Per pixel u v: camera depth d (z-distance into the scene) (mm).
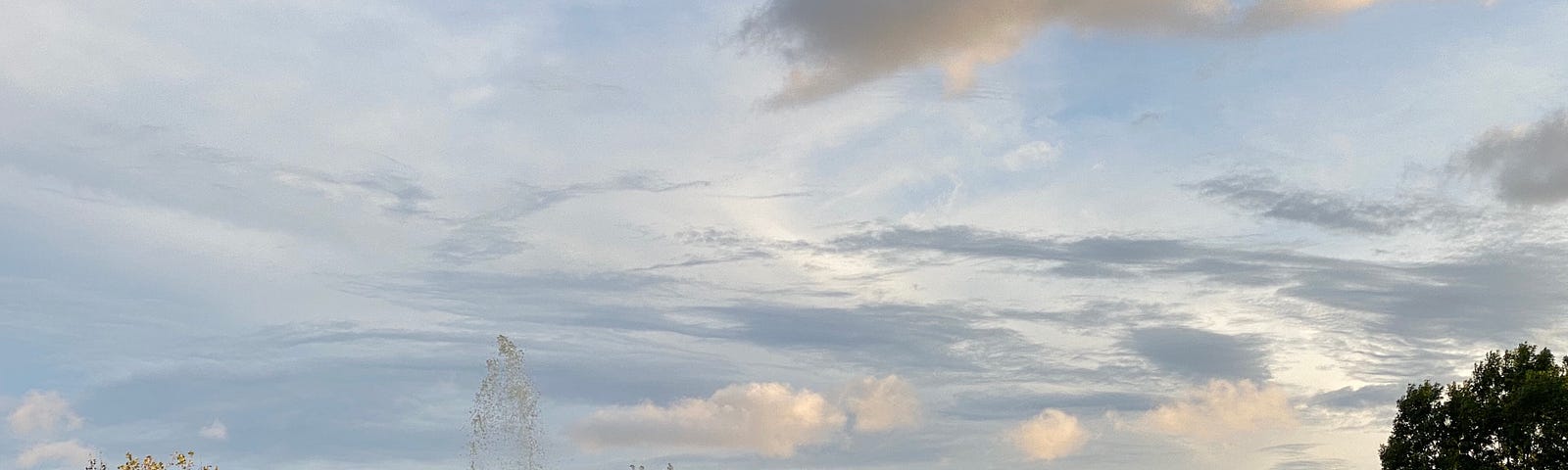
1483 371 56656
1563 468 52562
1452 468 54375
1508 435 53781
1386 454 57938
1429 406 57031
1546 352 55812
